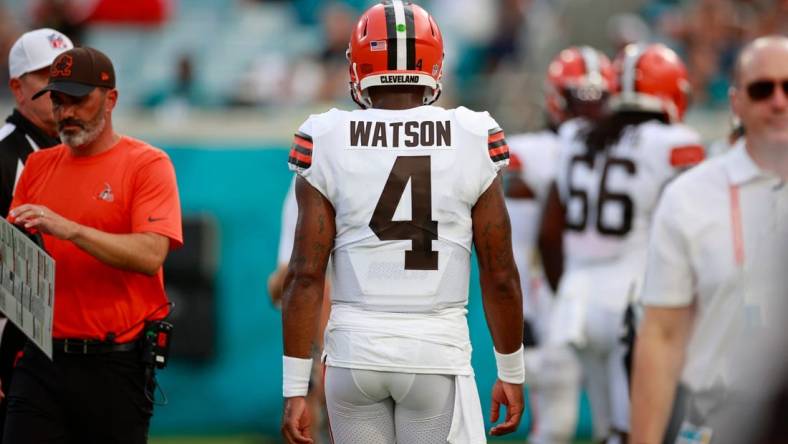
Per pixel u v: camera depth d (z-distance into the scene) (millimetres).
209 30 49312
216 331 27969
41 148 16516
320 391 18109
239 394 28062
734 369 9266
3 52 42312
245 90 41469
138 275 15117
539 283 23203
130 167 15141
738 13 41750
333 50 42312
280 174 28359
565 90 24234
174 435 28219
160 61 47719
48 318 13977
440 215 12680
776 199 12625
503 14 44875
